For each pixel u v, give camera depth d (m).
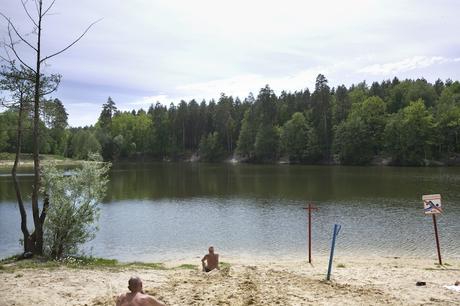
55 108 18.70
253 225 28.47
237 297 10.44
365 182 54.97
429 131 94.00
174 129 152.25
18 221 29.11
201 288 11.54
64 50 18.14
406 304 10.15
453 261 18.84
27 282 12.02
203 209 35.44
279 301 10.07
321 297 10.63
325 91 114.19
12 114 20.45
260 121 126.62
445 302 10.41
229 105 150.38
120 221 30.11
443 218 29.47
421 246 22.25
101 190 19.14
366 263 18.41
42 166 18.70
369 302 10.23
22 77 17.45
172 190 49.56
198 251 21.95
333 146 106.94
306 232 26.12
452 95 114.75
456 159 94.00
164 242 23.92
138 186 54.56
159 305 7.21
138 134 154.25
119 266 16.34
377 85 134.38
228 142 139.12
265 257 20.52
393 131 98.31
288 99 138.50
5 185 51.72
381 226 27.34
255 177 67.00
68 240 18.28
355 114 107.50
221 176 70.38
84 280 12.57
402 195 41.50
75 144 122.50
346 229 26.73
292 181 58.94
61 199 18.17
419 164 93.81
